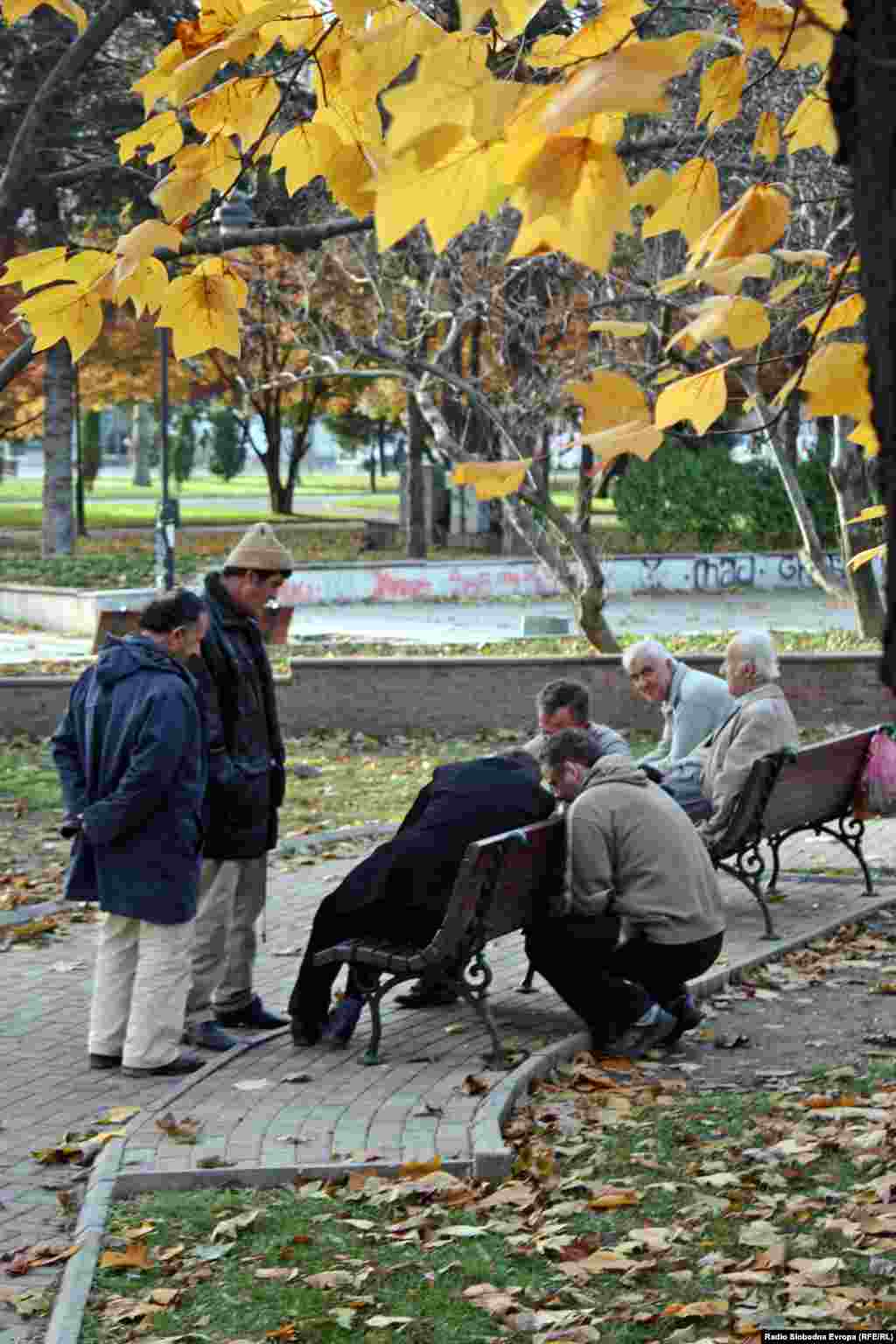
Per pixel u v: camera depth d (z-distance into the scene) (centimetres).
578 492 2067
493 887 688
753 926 962
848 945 927
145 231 288
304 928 992
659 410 265
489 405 2002
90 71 1941
